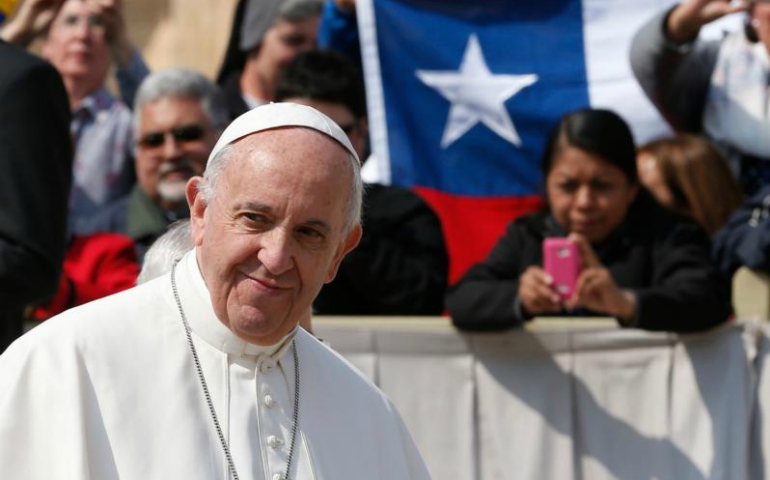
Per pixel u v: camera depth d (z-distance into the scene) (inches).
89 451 349.4
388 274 647.8
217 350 374.0
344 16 818.2
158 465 352.2
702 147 726.5
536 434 628.4
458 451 631.2
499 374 631.8
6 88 516.1
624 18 786.8
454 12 791.7
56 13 729.6
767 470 624.1
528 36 790.5
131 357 363.9
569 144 633.6
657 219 642.8
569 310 621.6
